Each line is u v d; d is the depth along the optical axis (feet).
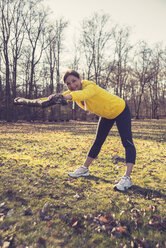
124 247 5.39
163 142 24.52
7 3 70.08
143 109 158.20
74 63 96.43
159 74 116.47
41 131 39.22
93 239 5.69
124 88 114.11
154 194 8.63
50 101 5.91
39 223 6.37
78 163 13.97
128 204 7.68
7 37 71.20
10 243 5.49
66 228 6.16
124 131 9.06
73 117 105.40
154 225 6.38
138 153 17.84
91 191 8.82
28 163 13.73
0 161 13.96
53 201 7.79
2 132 36.17
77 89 8.29
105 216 6.79
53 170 12.04
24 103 6.92
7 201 7.72
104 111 8.72
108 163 13.99
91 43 93.15
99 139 10.05
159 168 12.85
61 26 84.17
